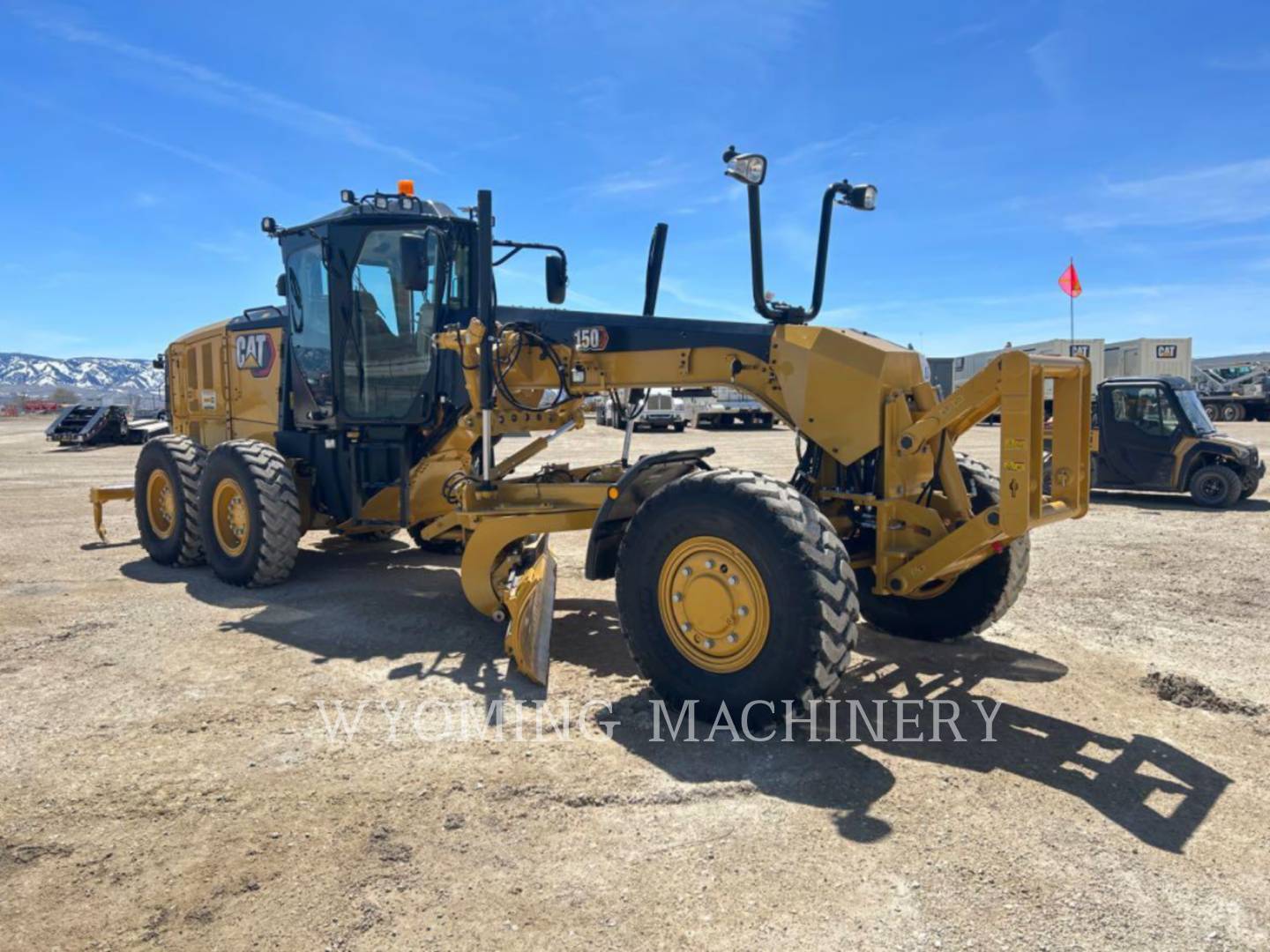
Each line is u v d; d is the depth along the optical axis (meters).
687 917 2.51
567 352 5.35
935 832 2.98
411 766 3.47
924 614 5.12
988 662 4.83
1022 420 3.64
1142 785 3.34
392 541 8.70
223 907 2.55
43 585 6.75
